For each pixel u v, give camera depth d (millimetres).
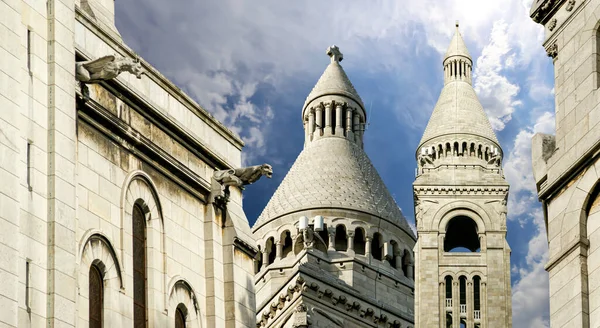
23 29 45500
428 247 129750
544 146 49562
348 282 127062
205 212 54594
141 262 50688
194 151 54188
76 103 48094
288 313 120562
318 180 136375
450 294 128750
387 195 137375
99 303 47969
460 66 139375
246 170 55188
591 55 48406
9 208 42781
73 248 45219
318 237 130375
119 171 49969
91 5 52875
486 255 129250
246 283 55156
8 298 42031
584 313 45688
